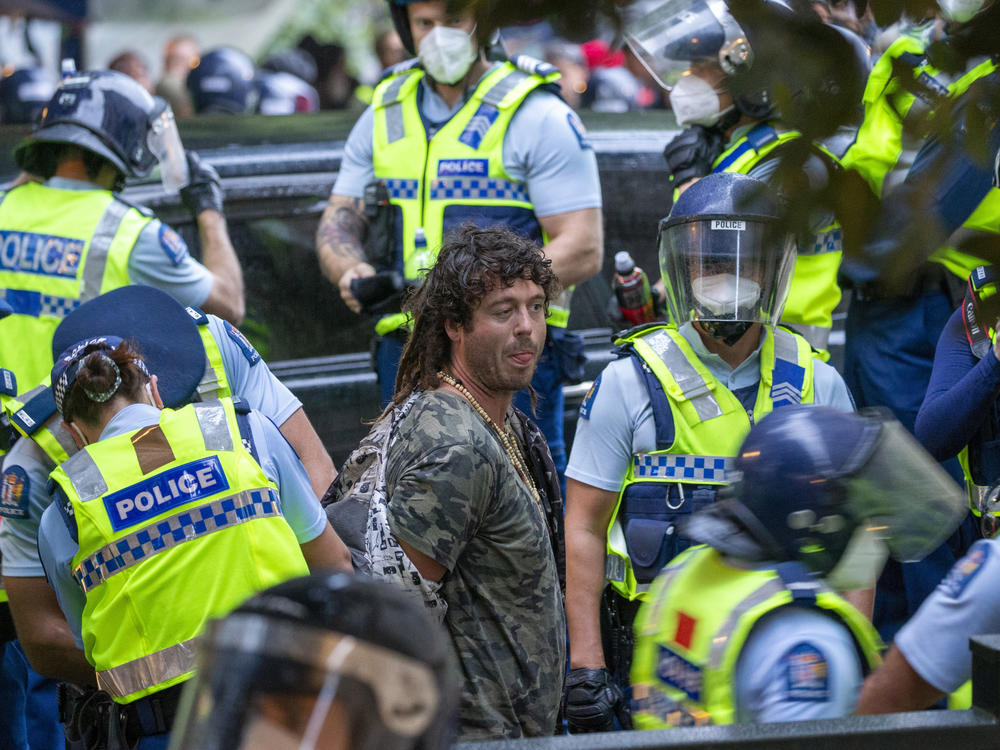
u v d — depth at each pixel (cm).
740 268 1016
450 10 438
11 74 2731
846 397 1108
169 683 828
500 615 894
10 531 962
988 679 544
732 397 1061
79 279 1401
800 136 406
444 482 864
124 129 1442
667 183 1880
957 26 402
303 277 1711
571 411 1783
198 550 834
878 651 667
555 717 927
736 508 675
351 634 342
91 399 879
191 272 1466
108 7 3403
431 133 1587
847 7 412
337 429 1692
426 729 344
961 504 685
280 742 338
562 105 1568
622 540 1091
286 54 3425
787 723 541
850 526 662
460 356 940
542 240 1588
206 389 1098
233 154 1741
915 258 414
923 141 405
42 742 1371
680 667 664
